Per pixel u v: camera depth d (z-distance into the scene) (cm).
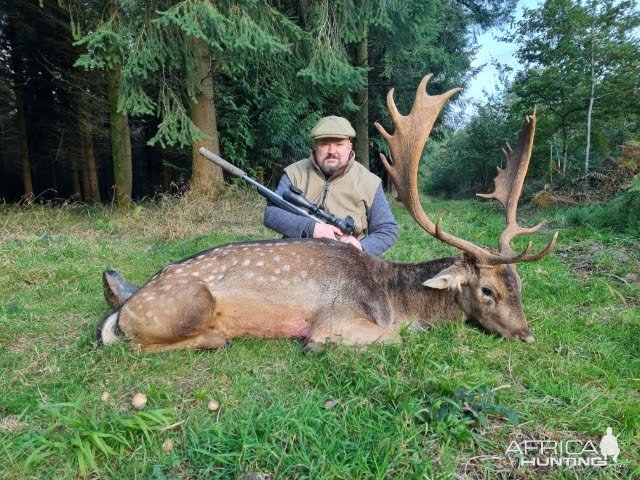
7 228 743
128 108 845
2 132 1728
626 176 911
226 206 888
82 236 693
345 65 966
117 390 244
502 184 344
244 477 179
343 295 301
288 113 1221
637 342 299
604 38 1077
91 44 788
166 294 287
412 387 227
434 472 179
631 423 208
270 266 305
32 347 301
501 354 277
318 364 262
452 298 312
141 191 2088
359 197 404
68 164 1834
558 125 1263
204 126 995
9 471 186
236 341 306
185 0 769
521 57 1234
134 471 184
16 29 1371
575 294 389
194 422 213
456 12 1614
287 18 945
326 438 195
